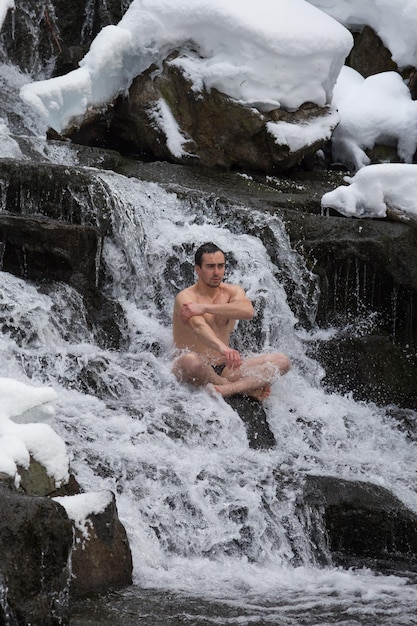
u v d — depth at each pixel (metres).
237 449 9.21
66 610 6.19
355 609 6.89
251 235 12.15
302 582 7.59
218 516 8.14
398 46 15.87
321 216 12.43
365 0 16.11
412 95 15.66
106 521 7.09
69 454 7.75
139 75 14.48
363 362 11.53
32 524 6.01
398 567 8.30
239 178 13.88
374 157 15.36
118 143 14.87
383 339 11.77
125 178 12.23
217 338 9.90
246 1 14.12
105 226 11.56
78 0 16.61
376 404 11.41
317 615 6.72
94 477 7.95
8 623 5.83
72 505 6.95
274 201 12.86
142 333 10.84
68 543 6.20
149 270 11.64
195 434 9.07
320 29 14.24
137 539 7.64
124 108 14.62
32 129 14.77
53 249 10.74
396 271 12.25
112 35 14.18
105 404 9.08
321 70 14.28
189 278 11.70
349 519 8.56
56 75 16.31
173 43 14.29
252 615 6.64
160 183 12.88
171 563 7.71
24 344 9.85
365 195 12.64
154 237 11.80
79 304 10.61
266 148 14.11
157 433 8.80
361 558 8.51
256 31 13.84
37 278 10.77
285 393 10.45
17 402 7.17
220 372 10.19
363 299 12.34
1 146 13.09
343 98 15.64
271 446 9.70
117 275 11.49
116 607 6.61
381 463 9.84
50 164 11.73
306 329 12.10
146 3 14.37
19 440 6.94
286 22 14.06
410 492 9.14
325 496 8.61
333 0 16.33
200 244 11.77
